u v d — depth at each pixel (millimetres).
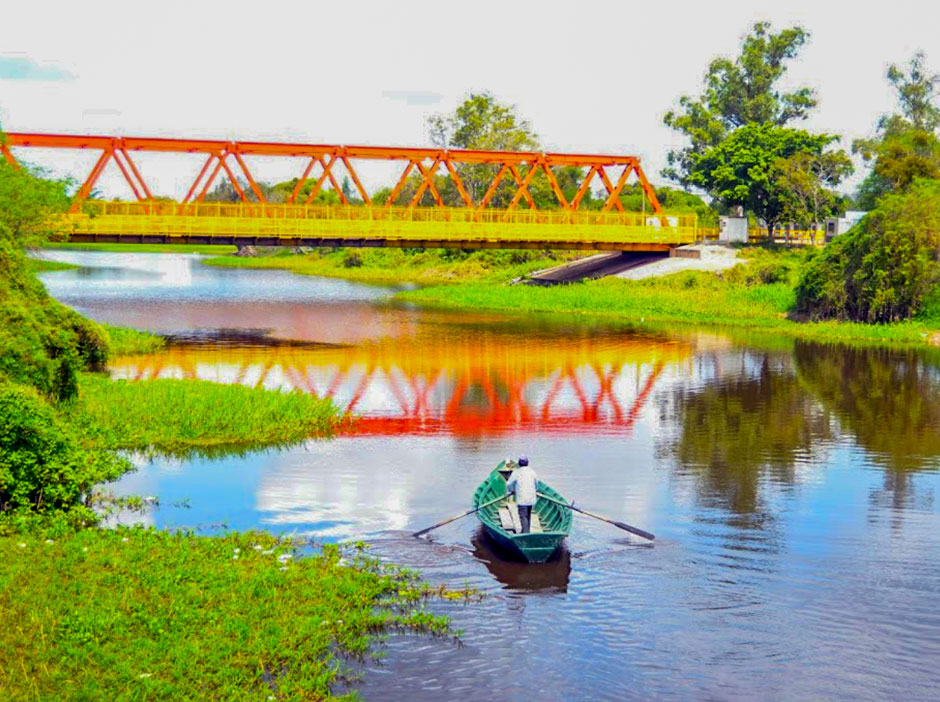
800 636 15008
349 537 19109
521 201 104125
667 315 58906
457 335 50250
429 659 14164
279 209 67750
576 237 69438
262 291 76938
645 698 13227
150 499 21141
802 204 79688
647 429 29062
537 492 20078
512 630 15102
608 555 18281
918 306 53688
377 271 100438
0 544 17172
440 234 64188
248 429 26875
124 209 67938
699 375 38844
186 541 18016
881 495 22344
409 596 16156
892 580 17188
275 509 20766
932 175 73625
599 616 15625
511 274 85438
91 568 16297
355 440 26969
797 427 29484
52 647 13516
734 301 61844
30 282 28531
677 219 76125
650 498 21984
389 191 118312
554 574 17328
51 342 26109
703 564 17844
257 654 13742
